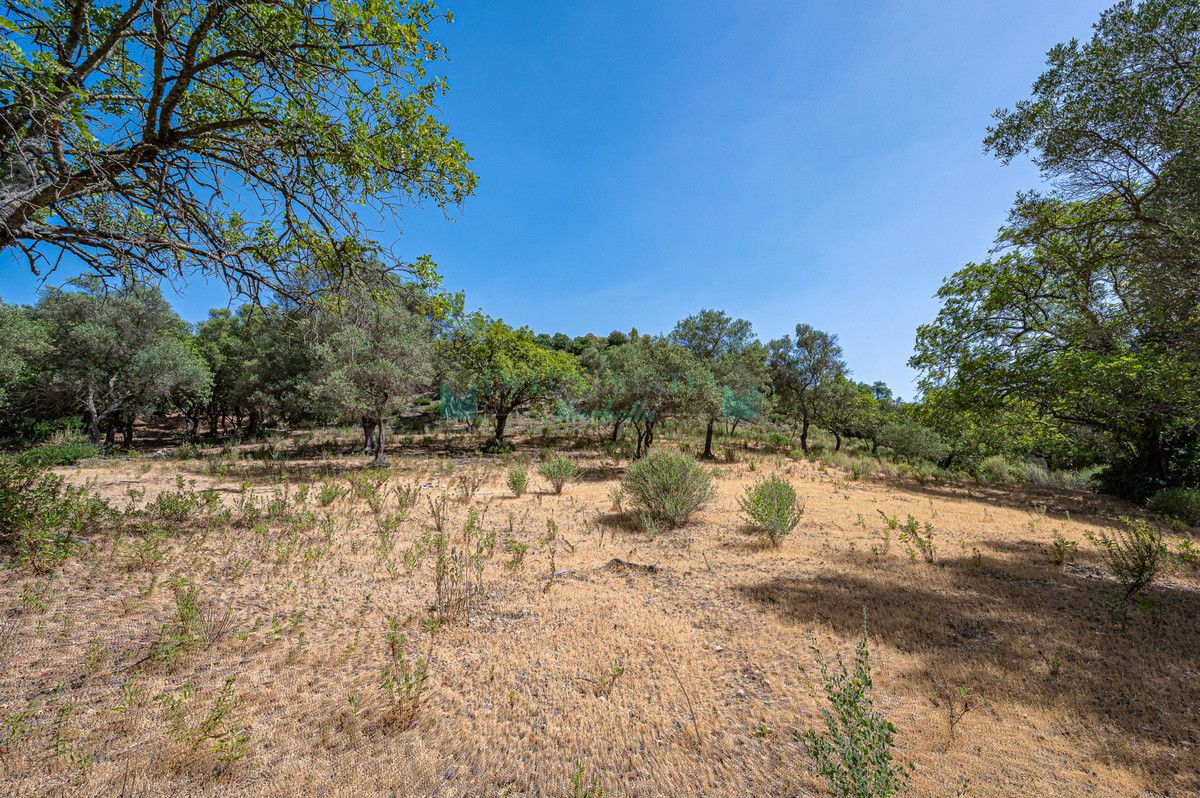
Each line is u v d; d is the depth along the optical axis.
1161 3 4.41
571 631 3.47
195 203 4.51
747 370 20.19
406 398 14.09
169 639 3.06
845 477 12.71
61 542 4.45
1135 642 3.25
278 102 4.75
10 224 3.65
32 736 2.13
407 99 5.06
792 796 1.90
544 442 21.91
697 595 4.16
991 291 12.74
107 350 18.28
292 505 7.46
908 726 2.34
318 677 2.83
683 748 2.22
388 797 1.90
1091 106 5.00
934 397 14.16
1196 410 6.37
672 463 7.18
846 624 3.53
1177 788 1.89
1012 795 1.86
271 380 20.33
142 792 1.87
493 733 2.33
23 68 2.96
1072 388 8.76
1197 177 4.05
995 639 3.30
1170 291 4.45
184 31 4.39
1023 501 9.84
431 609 3.87
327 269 5.61
